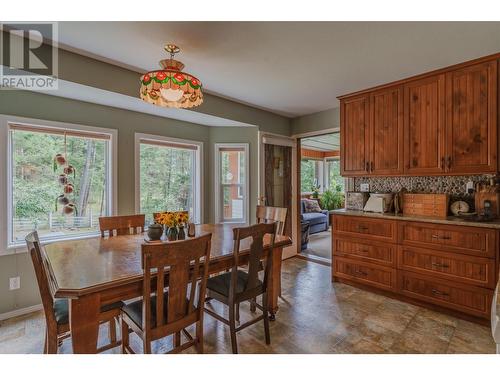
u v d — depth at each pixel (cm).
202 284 167
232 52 226
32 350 193
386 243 278
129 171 325
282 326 226
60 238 280
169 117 356
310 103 372
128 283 148
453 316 240
